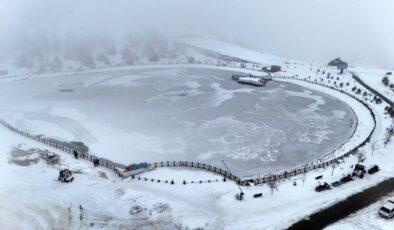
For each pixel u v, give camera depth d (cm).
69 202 4344
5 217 3966
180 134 6994
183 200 4484
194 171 5412
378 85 10200
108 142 6581
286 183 4969
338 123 7662
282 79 11612
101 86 10738
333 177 5078
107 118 7862
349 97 9481
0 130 6800
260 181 5075
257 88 10538
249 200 4497
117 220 4062
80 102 9075
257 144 6581
